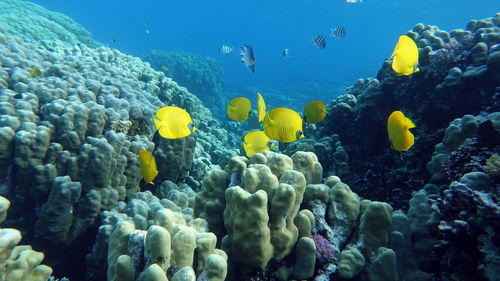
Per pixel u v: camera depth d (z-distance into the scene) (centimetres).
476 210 236
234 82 3969
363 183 580
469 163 294
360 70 5922
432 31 702
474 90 491
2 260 186
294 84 4438
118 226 269
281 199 264
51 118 394
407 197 494
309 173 357
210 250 245
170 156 482
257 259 256
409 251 308
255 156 347
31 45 715
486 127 301
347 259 294
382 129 614
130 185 436
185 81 2188
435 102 533
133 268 234
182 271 206
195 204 341
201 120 1059
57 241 364
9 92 428
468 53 546
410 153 523
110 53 1040
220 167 809
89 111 412
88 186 375
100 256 332
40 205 375
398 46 284
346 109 685
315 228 315
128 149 433
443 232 247
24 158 354
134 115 479
